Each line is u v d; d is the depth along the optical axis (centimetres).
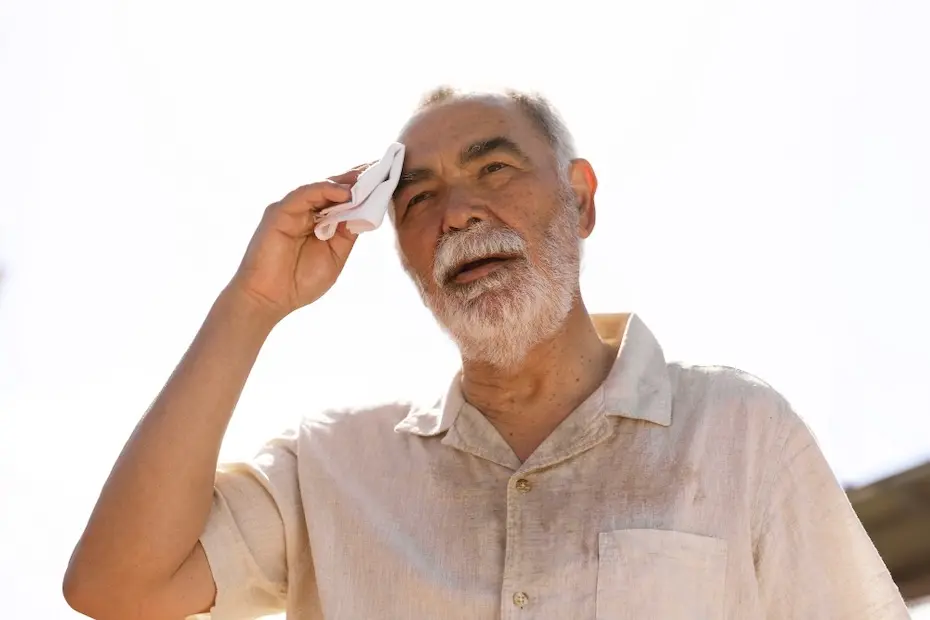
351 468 183
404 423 186
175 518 165
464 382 186
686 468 165
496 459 174
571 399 180
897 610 162
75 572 166
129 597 165
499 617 160
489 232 178
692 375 178
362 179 180
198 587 171
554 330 178
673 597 156
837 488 166
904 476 260
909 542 256
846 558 163
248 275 177
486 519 169
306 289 182
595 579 158
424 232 183
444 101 192
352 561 175
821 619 161
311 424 192
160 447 166
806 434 168
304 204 179
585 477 167
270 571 180
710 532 161
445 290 179
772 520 164
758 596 161
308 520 180
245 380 175
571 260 185
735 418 169
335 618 171
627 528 161
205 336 174
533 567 161
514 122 188
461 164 184
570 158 198
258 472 182
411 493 177
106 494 166
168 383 171
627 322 190
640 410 171
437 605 165
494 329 174
